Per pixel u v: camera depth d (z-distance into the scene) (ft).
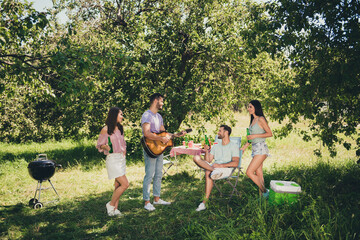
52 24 26.45
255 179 15.15
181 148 22.82
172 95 28.55
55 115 41.50
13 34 16.05
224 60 29.22
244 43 27.73
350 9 15.48
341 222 11.32
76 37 26.96
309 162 24.47
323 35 16.61
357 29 14.82
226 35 30.32
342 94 17.37
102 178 22.79
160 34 31.14
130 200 16.84
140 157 30.32
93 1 31.65
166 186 20.02
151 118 15.19
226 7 30.86
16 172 24.32
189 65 34.55
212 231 11.76
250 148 34.78
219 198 16.72
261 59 29.66
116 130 13.93
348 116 18.52
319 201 13.55
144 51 29.78
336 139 19.22
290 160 26.84
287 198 13.76
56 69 15.40
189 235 11.84
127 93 31.12
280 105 19.19
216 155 16.81
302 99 17.95
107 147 13.70
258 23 17.70
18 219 13.93
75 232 12.44
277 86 20.06
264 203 13.42
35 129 40.04
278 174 20.58
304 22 16.78
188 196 17.43
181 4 31.96
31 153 34.06
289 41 17.17
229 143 16.57
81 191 19.08
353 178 17.97
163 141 14.94
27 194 18.44
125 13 32.55
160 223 13.34
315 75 17.44
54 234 12.25
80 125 31.63
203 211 14.55
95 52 17.24
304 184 17.49
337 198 14.56
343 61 15.84
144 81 30.17
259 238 10.46
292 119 20.54
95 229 12.76
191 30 30.40
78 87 16.46
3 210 15.11
